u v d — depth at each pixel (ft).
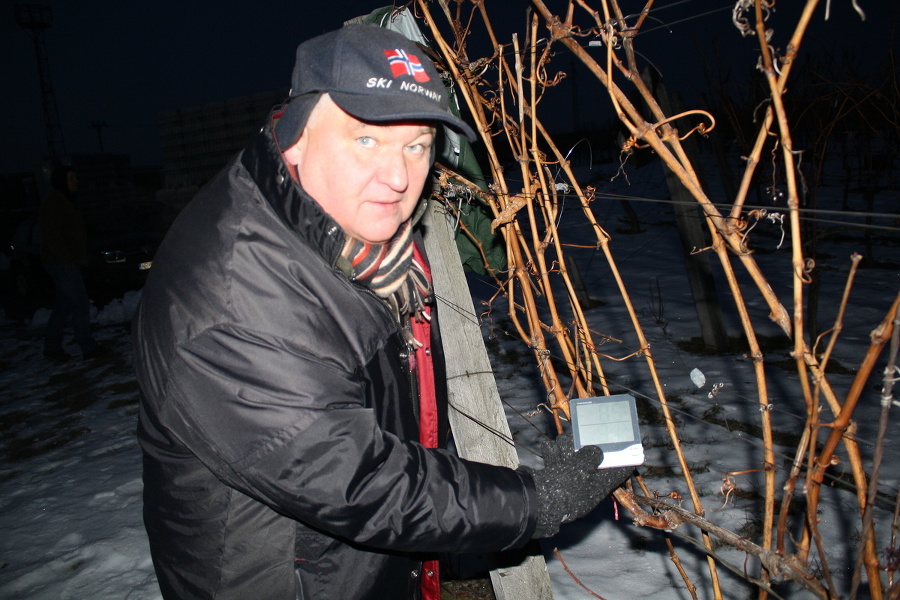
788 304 19.84
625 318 20.07
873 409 12.39
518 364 17.15
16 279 38.06
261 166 3.75
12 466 14.44
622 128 5.03
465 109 6.23
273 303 3.59
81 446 15.01
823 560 3.23
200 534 4.05
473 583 8.63
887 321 2.76
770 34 2.80
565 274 4.52
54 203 21.56
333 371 3.64
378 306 4.02
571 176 4.30
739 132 14.85
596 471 3.92
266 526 3.98
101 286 33.76
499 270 6.28
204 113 55.26
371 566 4.20
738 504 9.76
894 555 2.97
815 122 15.15
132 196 70.23
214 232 3.73
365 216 3.65
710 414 12.98
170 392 3.65
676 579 8.28
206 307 3.59
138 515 11.41
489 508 3.65
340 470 3.45
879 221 27.12
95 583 9.70
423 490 3.57
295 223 3.66
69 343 25.13
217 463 3.64
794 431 11.81
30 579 10.00
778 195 3.13
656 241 30.73
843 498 9.50
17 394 19.44
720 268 24.58
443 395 4.95
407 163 3.72
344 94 3.41
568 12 3.49
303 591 4.07
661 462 11.35
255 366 3.51
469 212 5.99
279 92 53.11
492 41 4.57
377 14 5.81
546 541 9.48
